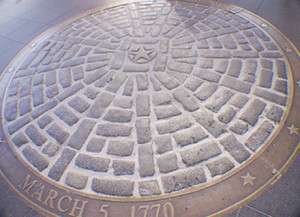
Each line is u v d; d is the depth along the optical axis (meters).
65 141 3.08
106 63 4.15
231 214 2.31
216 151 2.77
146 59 4.12
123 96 3.54
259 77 3.54
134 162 2.77
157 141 2.93
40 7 6.37
